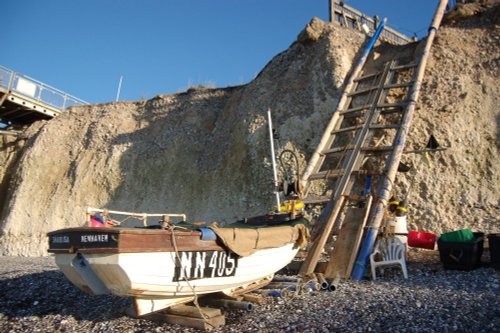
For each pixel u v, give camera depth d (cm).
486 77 1469
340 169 1253
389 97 1448
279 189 1068
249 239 771
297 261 1068
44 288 1090
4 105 2805
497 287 796
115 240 607
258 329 668
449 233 1001
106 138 2383
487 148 1342
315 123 1593
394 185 1313
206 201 1783
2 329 812
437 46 1575
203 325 694
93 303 938
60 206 2170
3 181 2664
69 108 2705
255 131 1723
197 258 700
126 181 2105
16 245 2095
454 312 653
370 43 1672
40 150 2494
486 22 1622
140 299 672
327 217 1132
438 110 1413
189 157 2019
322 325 652
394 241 985
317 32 1861
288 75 1833
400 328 607
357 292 828
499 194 1253
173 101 2384
